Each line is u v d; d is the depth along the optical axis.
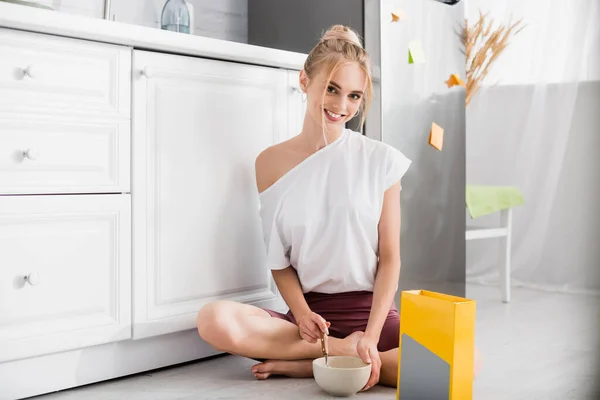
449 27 2.36
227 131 1.82
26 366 1.49
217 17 2.48
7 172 1.43
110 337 1.59
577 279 3.13
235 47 1.80
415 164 2.26
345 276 1.71
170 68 1.69
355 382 1.48
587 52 3.12
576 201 3.14
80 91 1.54
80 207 1.53
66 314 1.53
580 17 3.12
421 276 2.30
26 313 1.46
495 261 3.29
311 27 2.30
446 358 1.32
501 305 2.81
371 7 2.12
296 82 1.97
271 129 1.92
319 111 1.72
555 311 2.69
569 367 1.86
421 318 1.38
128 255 1.62
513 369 1.83
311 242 1.70
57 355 1.54
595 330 2.35
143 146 1.65
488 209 2.73
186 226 1.73
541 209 3.21
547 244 3.20
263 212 1.77
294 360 1.67
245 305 1.67
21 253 1.45
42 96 1.48
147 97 1.65
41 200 1.47
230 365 1.79
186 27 2.17
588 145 3.12
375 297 1.66
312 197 1.70
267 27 2.48
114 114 1.59
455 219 2.43
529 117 3.23
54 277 1.50
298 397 1.52
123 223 1.61
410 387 1.40
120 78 1.60
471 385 1.33
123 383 1.63
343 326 1.72
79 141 1.54
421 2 2.24
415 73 2.23
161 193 1.68
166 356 1.74
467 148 3.34
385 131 2.13
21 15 1.41
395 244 1.72
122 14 2.24
